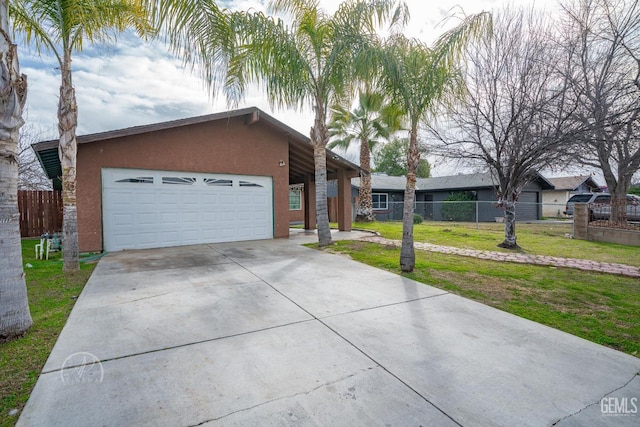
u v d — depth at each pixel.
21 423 1.97
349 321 3.68
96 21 5.90
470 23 5.91
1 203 3.13
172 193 9.15
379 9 7.36
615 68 7.90
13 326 3.14
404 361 2.80
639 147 9.29
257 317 3.76
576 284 5.28
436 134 8.92
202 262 6.86
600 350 3.05
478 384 2.47
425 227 15.77
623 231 9.85
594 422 2.07
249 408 2.15
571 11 8.03
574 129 7.14
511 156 8.22
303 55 8.19
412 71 6.02
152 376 2.52
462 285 5.20
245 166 10.30
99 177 8.11
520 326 3.59
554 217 25.06
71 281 5.35
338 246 8.94
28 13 5.53
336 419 2.06
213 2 5.01
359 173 13.07
